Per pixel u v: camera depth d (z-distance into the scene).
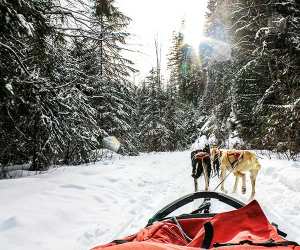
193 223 3.18
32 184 9.18
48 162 12.99
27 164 14.27
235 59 22.97
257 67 21.20
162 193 9.84
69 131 13.52
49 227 6.21
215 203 7.95
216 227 2.51
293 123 15.08
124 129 23.23
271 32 17.03
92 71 17.39
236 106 23.77
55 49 11.68
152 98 38.16
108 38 12.46
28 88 10.49
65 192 8.63
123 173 12.21
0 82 9.34
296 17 16.30
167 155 25.23
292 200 8.18
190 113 44.31
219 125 26.42
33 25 9.53
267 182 10.74
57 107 12.36
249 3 20.77
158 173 13.72
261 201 8.53
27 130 11.65
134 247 2.05
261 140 19.02
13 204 7.19
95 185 9.79
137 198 9.02
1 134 11.04
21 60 9.85
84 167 13.19
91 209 7.59
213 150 10.29
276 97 18.75
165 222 3.15
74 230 6.25
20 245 5.35
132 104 26.75
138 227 6.51
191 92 35.81
